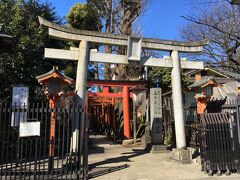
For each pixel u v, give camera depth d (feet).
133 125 63.93
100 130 94.53
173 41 39.32
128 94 65.00
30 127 27.43
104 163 36.22
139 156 42.29
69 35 34.04
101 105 91.50
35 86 47.78
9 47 30.04
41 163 34.63
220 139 30.55
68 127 29.17
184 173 30.55
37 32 49.03
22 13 49.60
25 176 26.89
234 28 49.21
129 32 80.43
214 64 56.59
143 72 67.56
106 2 82.74
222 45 51.83
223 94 58.75
